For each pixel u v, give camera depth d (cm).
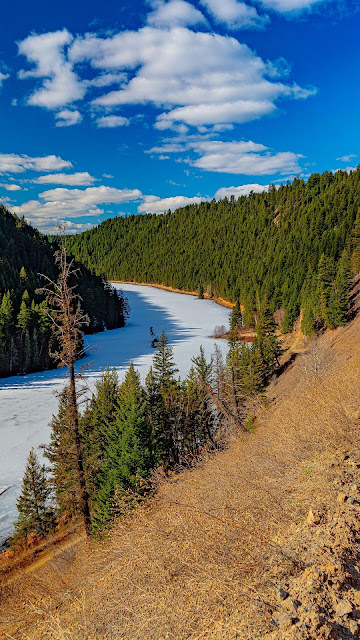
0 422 4594
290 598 371
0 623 925
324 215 17675
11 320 7681
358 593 363
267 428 1222
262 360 4453
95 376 6962
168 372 3769
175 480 1153
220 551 482
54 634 583
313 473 650
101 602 566
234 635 357
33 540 2270
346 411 841
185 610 425
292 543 471
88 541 1542
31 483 2436
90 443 2533
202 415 3322
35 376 7331
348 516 487
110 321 13012
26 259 12469
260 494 617
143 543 601
